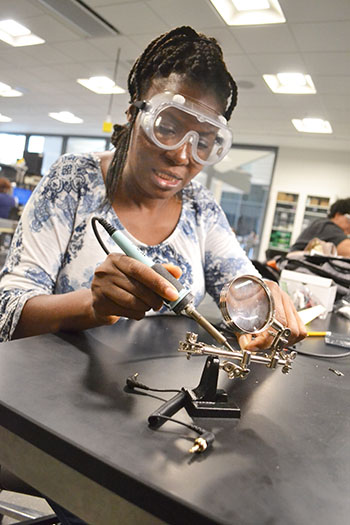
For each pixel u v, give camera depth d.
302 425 0.42
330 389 0.56
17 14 4.11
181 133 0.72
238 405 0.45
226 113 0.85
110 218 0.82
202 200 0.98
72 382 0.43
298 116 5.81
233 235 1.04
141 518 0.29
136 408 0.40
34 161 6.16
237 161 8.31
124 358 0.54
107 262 0.51
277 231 7.86
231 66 4.50
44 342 0.55
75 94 6.56
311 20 3.34
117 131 0.87
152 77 0.78
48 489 0.33
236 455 0.34
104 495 0.30
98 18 3.86
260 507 0.28
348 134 6.24
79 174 0.83
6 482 0.63
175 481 0.29
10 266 0.74
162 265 0.52
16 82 6.51
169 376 0.50
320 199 7.57
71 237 0.81
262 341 0.60
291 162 7.77
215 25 3.65
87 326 0.60
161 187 0.78
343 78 4.34
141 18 3.73
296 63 4.18
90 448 0.32
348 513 0.29
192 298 0.47
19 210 4.80
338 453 0.38
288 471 0.33
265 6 3.37
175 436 0.36
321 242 2.04
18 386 0.40
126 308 0.50
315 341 0.88
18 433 0.35
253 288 0.51
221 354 0.44
